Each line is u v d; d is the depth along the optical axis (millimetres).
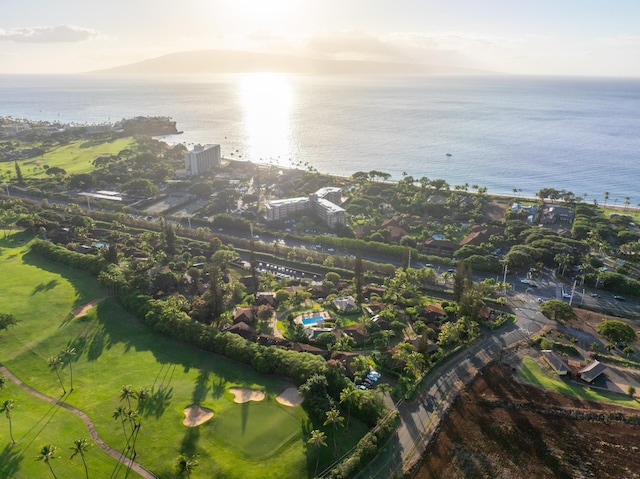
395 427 129875
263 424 127250
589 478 114750
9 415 129000
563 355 165500
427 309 193125
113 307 192375
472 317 183375
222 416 130125
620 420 134125
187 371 152500
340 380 141250
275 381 146750
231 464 114000
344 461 114688
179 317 174125
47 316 185125
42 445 118750
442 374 154625
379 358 161375
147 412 132000
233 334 164875
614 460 120312
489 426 131625
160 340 171125
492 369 157625
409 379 150250
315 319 190000
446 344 169500
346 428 127125
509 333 180125
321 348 169750
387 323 183125
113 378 149125
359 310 197625
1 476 109000
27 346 165750
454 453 122000
